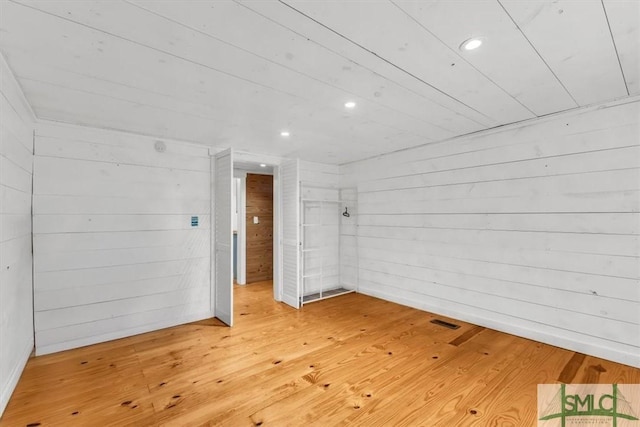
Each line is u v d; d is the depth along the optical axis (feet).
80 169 9.77
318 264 16.34
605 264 8.47
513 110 8.88
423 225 13.12
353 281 16.58
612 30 5.07
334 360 8.66
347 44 5.43
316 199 16.29
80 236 9.74
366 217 15.78
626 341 8.13
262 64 6.08
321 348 9.47
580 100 8.21
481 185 11.14
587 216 8.78
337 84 7.02
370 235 15.57
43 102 7.85
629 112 8.05
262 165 15.78
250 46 5.44
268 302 14.66
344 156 15.07
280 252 14.84
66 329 9.46
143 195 10.97
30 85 6.87
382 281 15.01
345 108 8.52
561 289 9.27
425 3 4.37
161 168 11.39
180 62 5.96
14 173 7.15
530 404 6.59
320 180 16.53
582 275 8.87
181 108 8.38
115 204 10.39
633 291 8.03
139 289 10.84
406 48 5.59
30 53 5.55
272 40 5.27
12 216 7.04
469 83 7.07
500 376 7.71
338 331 10.87
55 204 9.33
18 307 7.57
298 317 12.44
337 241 17.29
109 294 10.24
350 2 4.33
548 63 6.20
